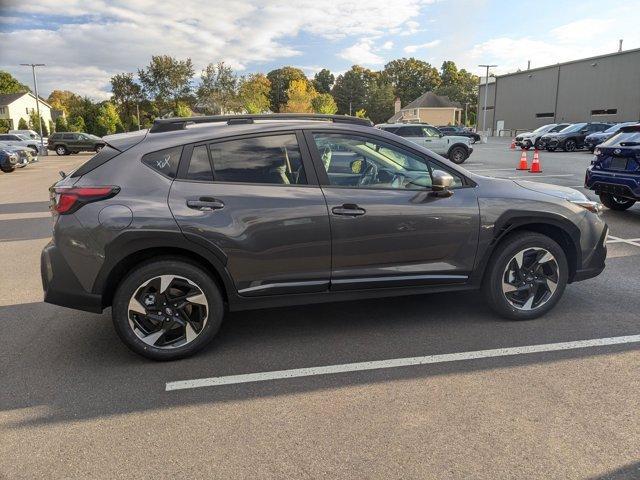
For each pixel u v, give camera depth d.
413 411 2.96
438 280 4.02
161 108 64.69
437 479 2.40
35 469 2.51
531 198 4.11
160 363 3.63
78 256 3.42
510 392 3.14
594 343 3.80
